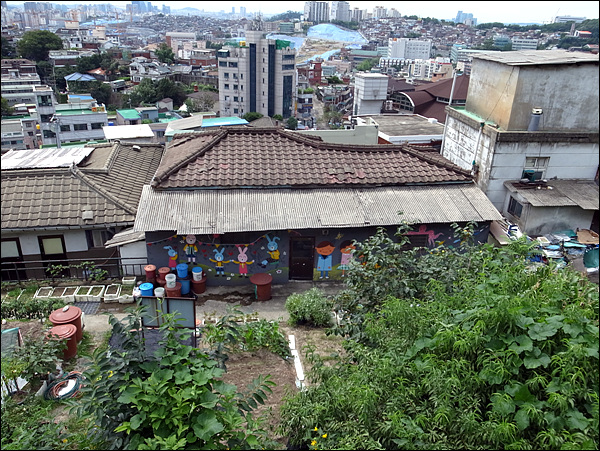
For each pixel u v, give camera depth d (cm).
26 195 1530
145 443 510
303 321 1156
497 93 1644
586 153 1598
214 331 838
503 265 756
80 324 1069
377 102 4778
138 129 3912
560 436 463
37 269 1491
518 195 1545
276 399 796
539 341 541
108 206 1534
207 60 13300
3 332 947
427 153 1777
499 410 494
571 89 1556
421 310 676
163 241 1336
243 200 1370
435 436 501
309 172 1467
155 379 530
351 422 560
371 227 1383
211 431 493
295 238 1386
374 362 606
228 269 1384
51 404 834
